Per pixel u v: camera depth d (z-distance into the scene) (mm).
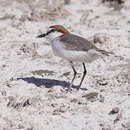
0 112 10883
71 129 9992
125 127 9984
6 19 20922
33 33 18656
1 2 24125
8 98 11664
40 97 11727
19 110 11000
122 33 18328
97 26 19594
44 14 20812
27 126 10141
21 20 20469
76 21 20609
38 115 10719
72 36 12047
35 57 15547
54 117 10586
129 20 20266
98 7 23281
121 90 12305
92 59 12070
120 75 13320
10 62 14953
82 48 11727
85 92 12219
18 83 12859
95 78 13328
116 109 10719
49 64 14797
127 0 23188
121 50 16219
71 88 12500
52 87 12477
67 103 11406
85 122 10320
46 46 16844
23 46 16453
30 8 22828
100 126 10117
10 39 17766
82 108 11070
